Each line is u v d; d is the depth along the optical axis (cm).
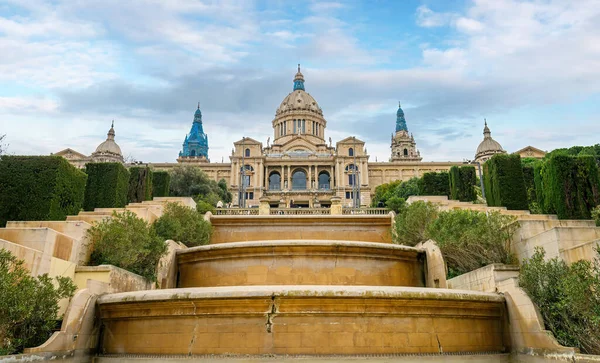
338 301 1012
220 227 2572
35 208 2095
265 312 1007
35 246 1359
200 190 6750
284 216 2564
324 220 2558
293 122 13238
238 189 10238
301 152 11556
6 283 1001
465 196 3938
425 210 2220
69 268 1420
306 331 1000
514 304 1171
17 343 1019
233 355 985
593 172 2631
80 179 2381
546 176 2753
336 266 1537
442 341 1071
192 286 1662
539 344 1074
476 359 1087
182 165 7394
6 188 2120
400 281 1628
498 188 3170
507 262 1653
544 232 1438
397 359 1003
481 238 1662
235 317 1016
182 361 996
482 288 1402
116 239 1636
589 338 1022
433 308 1084
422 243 1923
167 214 2208
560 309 1096
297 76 14938
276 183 11006
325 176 11112
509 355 1159
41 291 1081
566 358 992
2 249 1082
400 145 13688
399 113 17600
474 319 1152
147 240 1695
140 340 1078
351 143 11075
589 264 1084
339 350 994
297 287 1017
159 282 1616
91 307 1169
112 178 3006
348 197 10219
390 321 1041
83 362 1109
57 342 1043
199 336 1018
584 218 2538
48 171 2156
